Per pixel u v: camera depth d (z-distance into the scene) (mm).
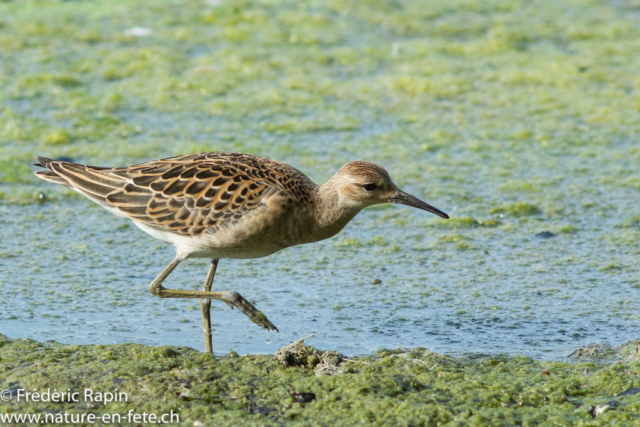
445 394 8820
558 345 10422
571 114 19047
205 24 23812
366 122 18516
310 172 15859
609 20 24953
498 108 19312
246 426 8203
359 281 12383
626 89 20312
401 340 10547
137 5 25281
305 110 19016
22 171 15836
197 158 10664
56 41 22156
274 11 25000
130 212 10469
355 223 14664
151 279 12367
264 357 9727
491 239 13914
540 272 12664
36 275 12234
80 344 10125
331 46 22562
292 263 13055
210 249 10461
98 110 18469
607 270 12703
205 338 10242
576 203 15195
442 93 20031
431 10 25453
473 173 16359
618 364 9438
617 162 16875
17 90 19156
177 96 19406
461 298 11812
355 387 8805
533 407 8648
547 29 24047
